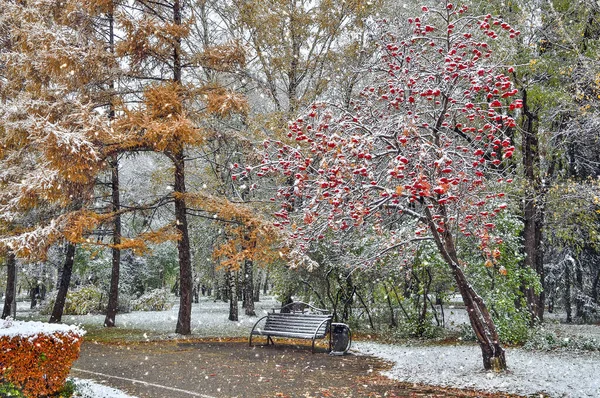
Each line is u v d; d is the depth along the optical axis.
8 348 5.43
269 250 11.83
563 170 15.29
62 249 20.55
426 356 9.85
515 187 11.90
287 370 8.14
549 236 16.30
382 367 8.67
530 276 11.55
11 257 15.84
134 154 13.31
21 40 11.99
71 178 10.23
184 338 12.62
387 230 10.49
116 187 15.29
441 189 4.99
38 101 11.48
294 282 15.17
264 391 6.50
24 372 5.48
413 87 6.52
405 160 5.04
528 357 9.47
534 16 12.24
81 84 11.92
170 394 6.22
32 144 11.58
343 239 12.41
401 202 7.79
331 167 5.75
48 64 11.30
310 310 14.64
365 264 9.24
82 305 22.17
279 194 6.81
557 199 12.79
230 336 13.21
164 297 26.81
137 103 12.31
